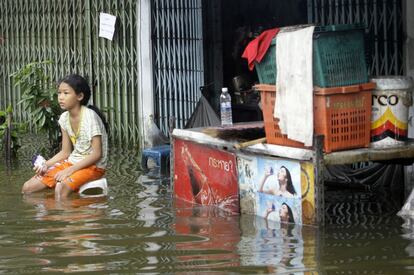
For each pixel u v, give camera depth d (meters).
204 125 11.53
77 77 9.68
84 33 14.20
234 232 7.53
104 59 13.76
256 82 12.62
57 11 14.77
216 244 7.11
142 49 12.78
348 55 7.62
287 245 7.03
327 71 7.51
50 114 12.54
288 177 7.68
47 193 9.68
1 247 7.13
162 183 10.26
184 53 12.52
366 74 7.77
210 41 12.80
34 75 12.68
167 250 6.94
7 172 11.26
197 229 7.68
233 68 12.99
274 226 7.70
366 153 7.69
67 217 8.30
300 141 7.62
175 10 12.58
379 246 6.96
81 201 9.16
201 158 8.88
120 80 13.48
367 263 6.47
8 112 12.36
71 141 10.00
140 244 7.16
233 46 12.95
